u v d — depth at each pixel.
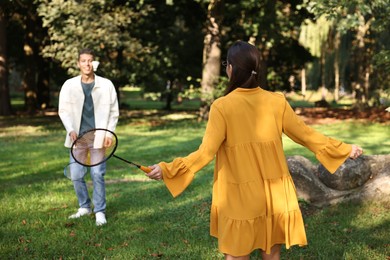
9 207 6.75
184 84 30.05
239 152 3.11
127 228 5.66
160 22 24.48
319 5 10.72
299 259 4.54
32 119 25.11
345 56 37.84
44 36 28.61
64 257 4.70
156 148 13.65
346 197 6.30
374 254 4.55
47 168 10.49
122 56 20.88
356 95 28.39
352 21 10.86
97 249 4.90
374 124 20.41
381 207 6.05
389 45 26.92
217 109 3.14
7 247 4.97
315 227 5.50
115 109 5.82
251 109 3.16
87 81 5.70
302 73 52.06
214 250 4.80
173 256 4.67
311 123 21.48
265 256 3.24
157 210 6.46
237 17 22.38
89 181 8.77
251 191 3.06
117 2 20.62
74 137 5.68
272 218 3.12
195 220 5.94
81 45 17.58
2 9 24.44
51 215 6.25
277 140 3.19
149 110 33.25
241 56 3.19
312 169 6.91
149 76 23.16
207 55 21.56
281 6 21.81
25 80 29.94
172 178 3.17
